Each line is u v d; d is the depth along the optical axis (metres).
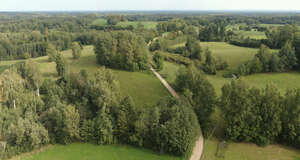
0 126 47.62
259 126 46.69
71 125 46.84
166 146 44.41
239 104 47.59
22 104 53.78
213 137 50.22
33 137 44.22
